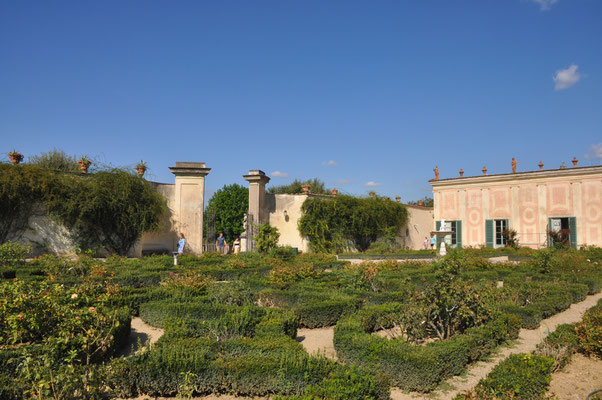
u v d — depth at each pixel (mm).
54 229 16969
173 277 10070
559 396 4914
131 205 18266
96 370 4605
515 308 8180
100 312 5770
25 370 4113
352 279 9922
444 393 4945
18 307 5234
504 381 4539
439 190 28922
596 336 6277
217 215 29062
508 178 25906
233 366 4805
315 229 23078
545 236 24328
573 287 11000
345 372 4379
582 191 23266
